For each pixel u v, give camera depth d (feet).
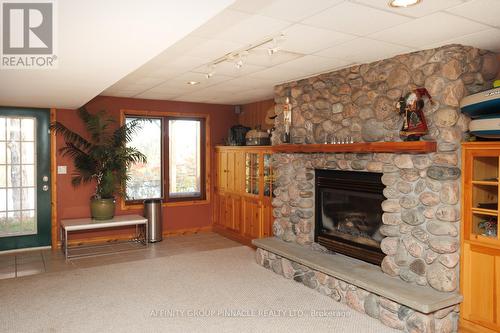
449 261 10.24
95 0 5.73
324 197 14.93
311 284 13.51
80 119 19.99
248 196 20.13
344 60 12.48
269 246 15.42
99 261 17.25
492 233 10.12
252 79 15.84
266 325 10.71
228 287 13.70
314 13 8.25
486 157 10.46
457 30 9.33
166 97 21.08
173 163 22.88
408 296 10.07
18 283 14.24
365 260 13.08
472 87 10.77
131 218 19.89
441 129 10.55
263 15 8.39
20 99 15.98
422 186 10.91
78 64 9.73
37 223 19.44
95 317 11.22
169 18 6.51
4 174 18.76
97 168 19.63
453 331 10.32
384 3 7.68
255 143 19.99
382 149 11.42
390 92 12.11
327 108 14.56
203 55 11.91
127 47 8.24
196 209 23.50
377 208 12.74
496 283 9.77
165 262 16.94
